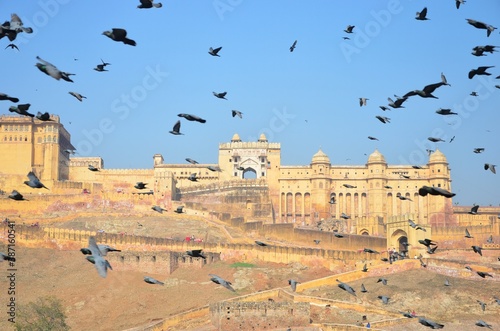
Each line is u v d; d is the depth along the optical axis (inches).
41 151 6289.4
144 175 6496.1
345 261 4603.8
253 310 3294.8
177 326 3467.0
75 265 4389.8
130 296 3934.5
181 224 5428.2
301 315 3324.3
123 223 5393.7
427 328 3440.0
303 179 6378.0
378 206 6230.3
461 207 6264.8
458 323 3533.5
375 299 3823.8
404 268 4210.1
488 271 4087.1
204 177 6658.5
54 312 3405.5
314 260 4603.8
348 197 6338.6
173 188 6186.0
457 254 4665.4
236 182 6407.5
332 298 3858.3
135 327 3528.5
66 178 6496.1
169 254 4274.1
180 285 4104.3
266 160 6707.7
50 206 5634.8
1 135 6284.5
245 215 6195.9
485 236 5211.6
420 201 6264.8
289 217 6343.5
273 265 4589.1
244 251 4667.8
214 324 3366.1
